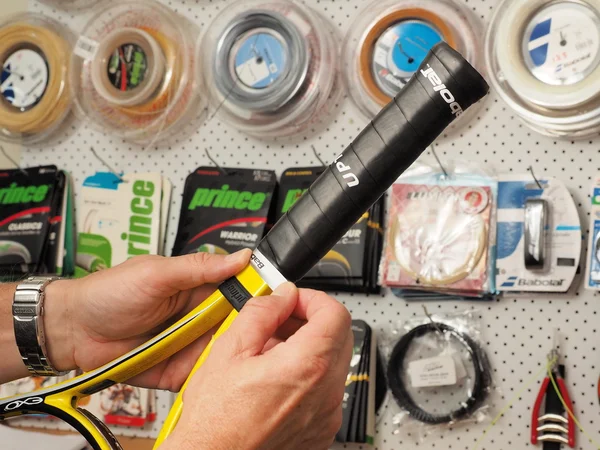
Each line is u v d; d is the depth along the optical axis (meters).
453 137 1.19
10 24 1.41
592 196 1.08
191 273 0.83
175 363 0.90
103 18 1.37
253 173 1.27
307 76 1.21
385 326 1.20
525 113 1.09
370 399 1.16
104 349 0.93
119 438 1.29
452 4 1.18
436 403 1.17
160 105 1.29
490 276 1.12
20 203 1.37
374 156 0.67
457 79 0.63
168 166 1.34
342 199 0.68
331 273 1.18
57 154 1.41
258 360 0.60
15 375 0.96
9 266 1.35
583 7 1.06
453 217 1.15
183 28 1.33
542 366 1.11
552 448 1.08
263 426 0.58
